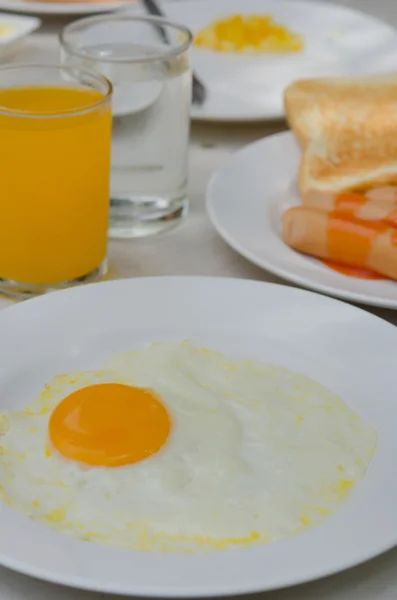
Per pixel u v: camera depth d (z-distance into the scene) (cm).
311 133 72
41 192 59
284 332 57
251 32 90
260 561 44
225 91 83
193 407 52
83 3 94
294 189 70
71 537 46
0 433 51
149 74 64
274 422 52
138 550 46
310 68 88
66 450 49
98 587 43
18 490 48
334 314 57
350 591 47
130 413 50
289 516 47
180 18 95
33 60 86
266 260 62
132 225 68
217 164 76
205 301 58
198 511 47
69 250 61
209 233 69
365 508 47
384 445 51
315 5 96
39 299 58
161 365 54
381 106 73
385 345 56
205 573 44
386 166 70
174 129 66
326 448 50
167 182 67
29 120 57
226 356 56
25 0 95
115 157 66
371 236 60
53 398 53
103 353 56
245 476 49
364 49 91
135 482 49
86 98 61
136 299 58
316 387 54
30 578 47
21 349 55
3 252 61
